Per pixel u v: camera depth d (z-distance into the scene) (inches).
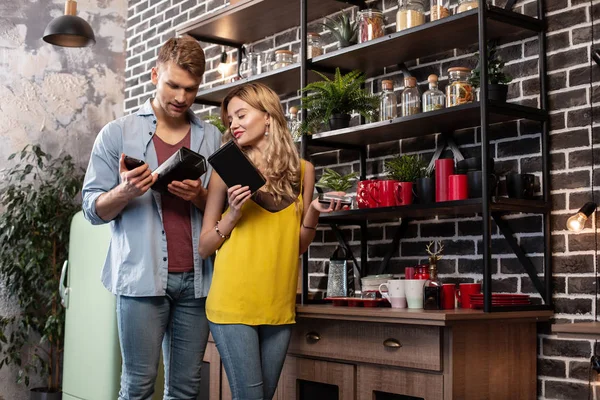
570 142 120.3
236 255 100.5
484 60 115.0
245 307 99.3
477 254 132.4
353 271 152.3
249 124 102.5
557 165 121.6
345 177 147.1
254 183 96.7
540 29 124.4
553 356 119.8
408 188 127.9
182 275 100.5
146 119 103.0
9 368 216.1
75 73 231.5
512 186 119.1
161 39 224.4
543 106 123.0
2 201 210.8
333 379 121.8
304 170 107.3
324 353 123.2
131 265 97.7
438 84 141.4
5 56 220.8
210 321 101.1
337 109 143.2
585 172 118.0
